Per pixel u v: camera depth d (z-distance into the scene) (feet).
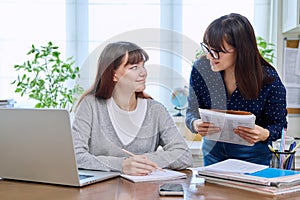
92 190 4.19
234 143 6.21
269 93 6.80
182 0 10.10
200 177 4.72
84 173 4.78
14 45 10.07
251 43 6.44
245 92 6.68
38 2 10.08
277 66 9.86
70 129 4.17
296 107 9.85
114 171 4.91
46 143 4.35
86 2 10.15
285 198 3.93
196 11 10.10
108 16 10.15
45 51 9.25
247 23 6.38
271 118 6.90
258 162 6.79
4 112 4.50
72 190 4.21
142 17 10.12
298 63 9.81
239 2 10.09
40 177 4.56
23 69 10.03
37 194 4.07
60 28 10.16
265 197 3.96
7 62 10.07
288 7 9.25
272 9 10.03
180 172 5.14
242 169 4.72
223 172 4.57
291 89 9.86
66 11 10.16
